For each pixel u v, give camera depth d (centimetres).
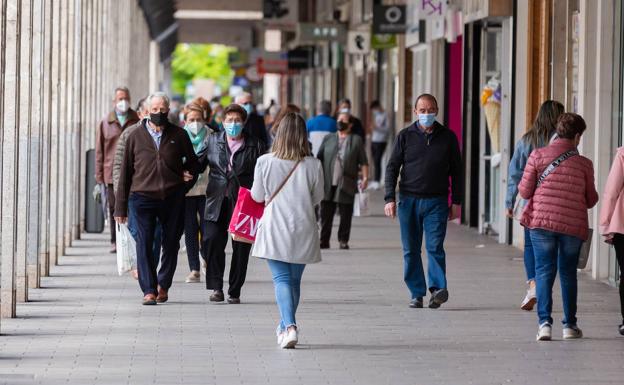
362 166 4669
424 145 3106
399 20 7069
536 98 4512
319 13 12644
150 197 3145
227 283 3647
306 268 4019
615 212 2683
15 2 3025
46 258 3741
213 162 3212
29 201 3228
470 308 3162
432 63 6581
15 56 3027
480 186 5278
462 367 2409
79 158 5006
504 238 4819
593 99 3816
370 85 9300
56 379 2259
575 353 2559
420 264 3162
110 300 3247
